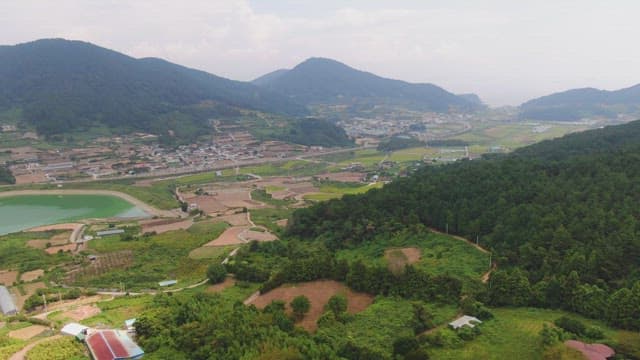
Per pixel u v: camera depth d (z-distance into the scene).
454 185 189.25
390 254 156.12
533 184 168.88
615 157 181.88
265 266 161.00
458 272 135.38
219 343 98.31
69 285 167.38
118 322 121.69
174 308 120.94
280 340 97.00
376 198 195.88
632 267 118.88
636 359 85.44
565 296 111.56
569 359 82.19
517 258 135.50
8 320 128.12
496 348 93.69
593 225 133.88
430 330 104.75
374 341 101.00
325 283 135.75
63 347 106.75
